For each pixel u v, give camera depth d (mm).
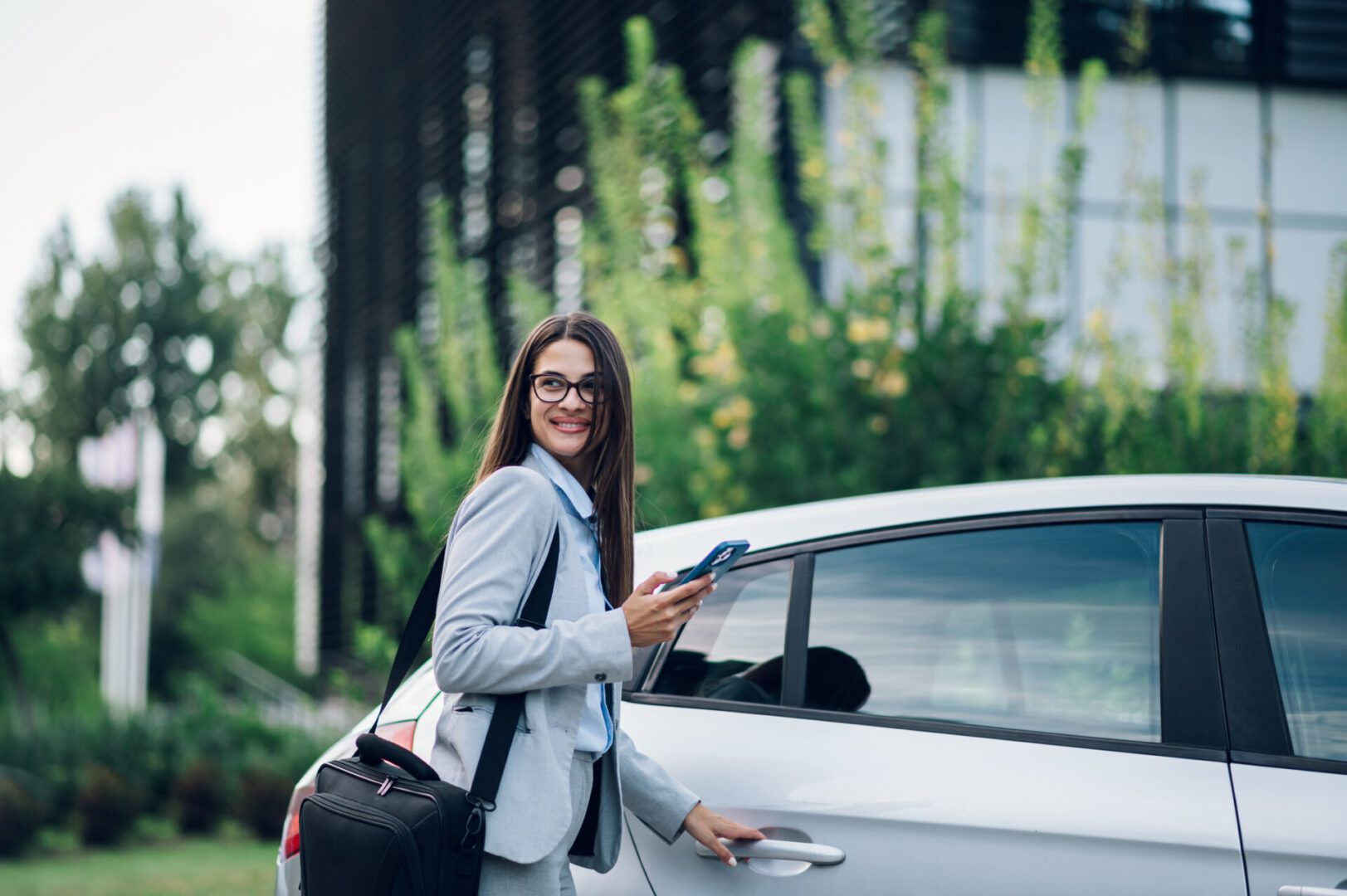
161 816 11164
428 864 1760
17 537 15453
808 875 2078
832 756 2143
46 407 36781
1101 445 5867
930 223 7023
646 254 7531
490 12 14492
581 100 11398
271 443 41844
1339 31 10250
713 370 6516
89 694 19578
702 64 9812
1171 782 2012
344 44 20766
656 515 6176
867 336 6109
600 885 2207
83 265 38156
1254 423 5930
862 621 2262
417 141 16719
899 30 9164
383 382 16938
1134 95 7215
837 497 5746
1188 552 2178
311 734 11648
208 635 28203
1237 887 1924
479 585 1855
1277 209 10164
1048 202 6543
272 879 8281
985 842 2014
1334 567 2131
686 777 2188
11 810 9422
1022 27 9781
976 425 6004
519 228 13211
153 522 16000
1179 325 6363
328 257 20391
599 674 1837
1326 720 2031
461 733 1878
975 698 2162
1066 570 2225
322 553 19422
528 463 2072
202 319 38656
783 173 8805
